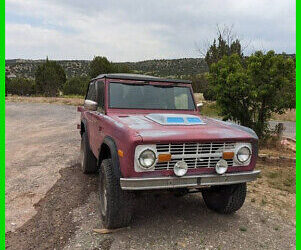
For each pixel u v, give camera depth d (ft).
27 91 157.89
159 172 11.02
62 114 67.41
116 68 123.44
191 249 11.46
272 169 23.12
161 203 15.83
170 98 16.51
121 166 11.19
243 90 26.35
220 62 29.40
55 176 20.17
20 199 16.20
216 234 12.69
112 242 11.75
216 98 29.07
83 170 20.47
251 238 12.51
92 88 19.99
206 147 11.61
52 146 30.89
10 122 52.54
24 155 26.76
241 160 12.12
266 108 28.27
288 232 13.21
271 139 30.14
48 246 11.47
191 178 11.20
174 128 12.02
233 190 13.74
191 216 14.34
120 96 15.53
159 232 12.64
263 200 16.58
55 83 142.82
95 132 16.46
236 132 12.49
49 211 14.60
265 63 27.12
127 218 12.27
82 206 15.15
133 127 11.60
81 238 12.02
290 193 18.17
